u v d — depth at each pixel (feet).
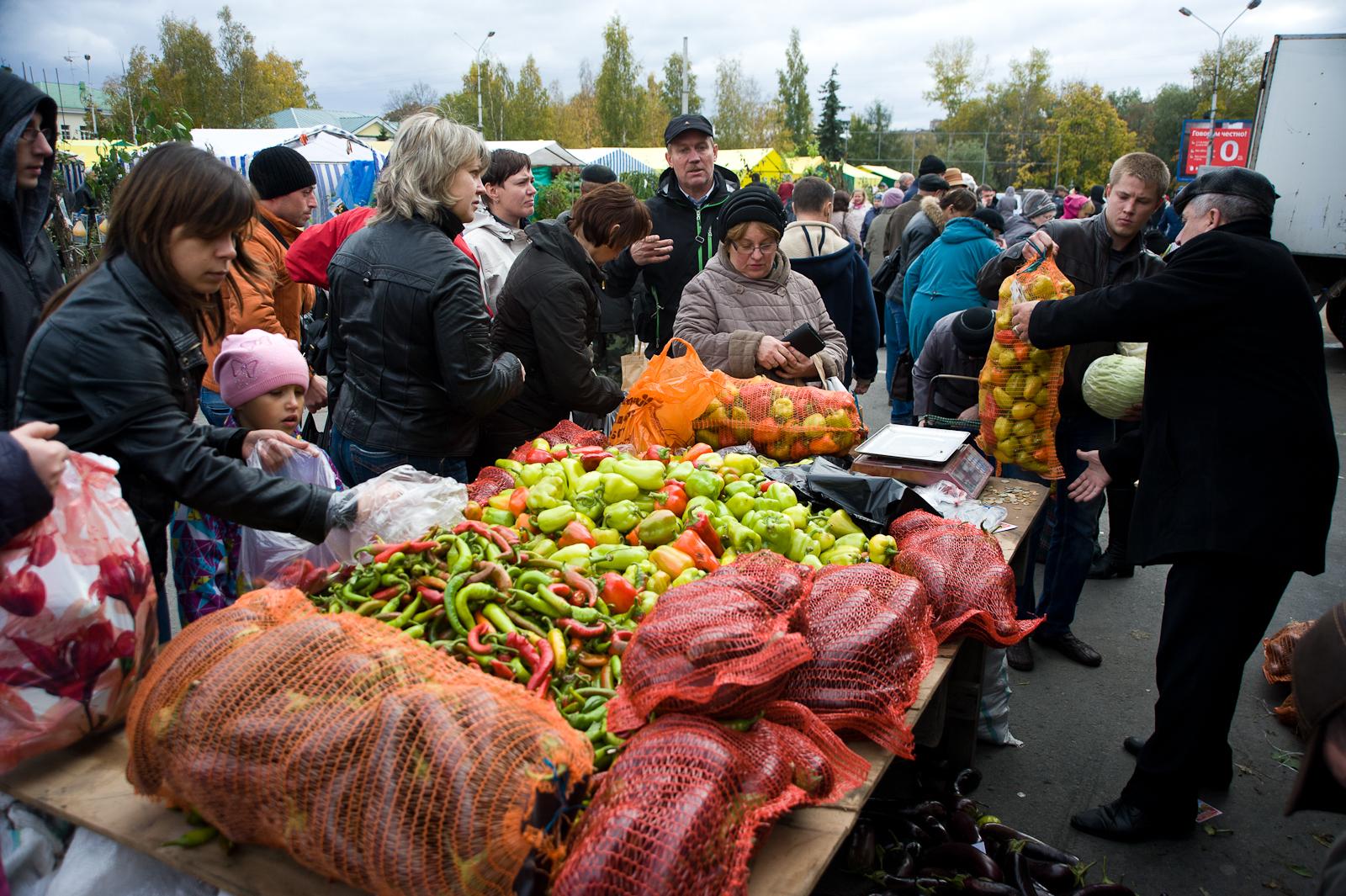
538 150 81.82
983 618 8.38
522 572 7.73
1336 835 10.94
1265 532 9.24
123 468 7.46
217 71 174.91
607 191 13.29
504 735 5.04
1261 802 11.57
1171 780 10.31
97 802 5.99
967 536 9.34
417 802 4.80
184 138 28.96
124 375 7.00
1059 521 14.99
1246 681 14.61
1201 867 10.34
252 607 6.27
